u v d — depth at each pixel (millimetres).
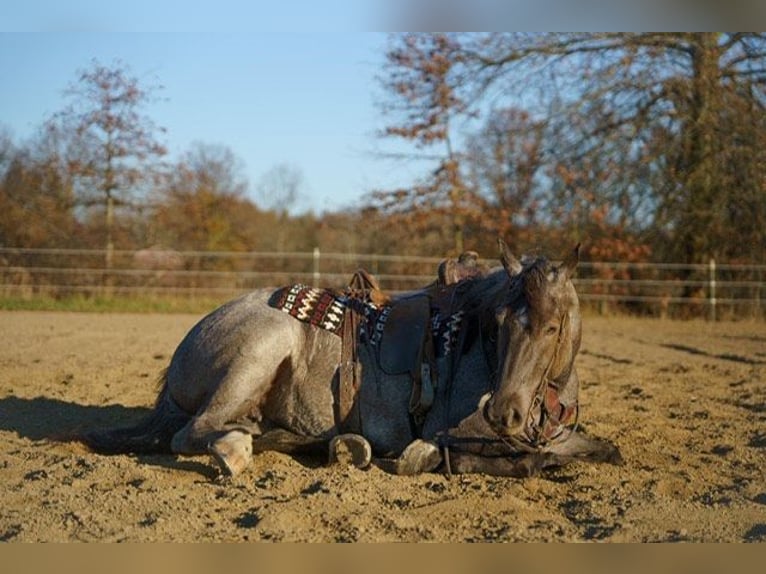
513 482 5203
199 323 5961
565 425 5562
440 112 25719
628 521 4469
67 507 4598
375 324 5730
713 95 23141
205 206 29625
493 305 5316
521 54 24953
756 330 19094
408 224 25938
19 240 25641
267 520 4344
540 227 24812
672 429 7133
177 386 5898
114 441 6012
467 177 26141
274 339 5637
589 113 24219
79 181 27125
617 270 23578
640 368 11578
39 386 8930
